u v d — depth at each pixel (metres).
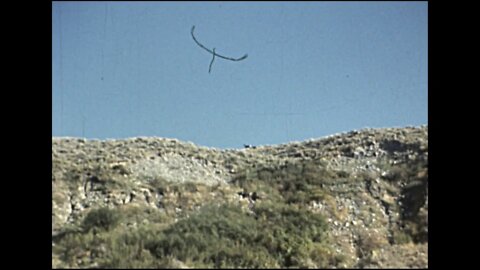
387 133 47.69
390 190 38.75
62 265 27.69
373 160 43.94
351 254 31.56
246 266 28.31
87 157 45.34
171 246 29.25
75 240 30.08
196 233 30.59
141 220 34.69
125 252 28.64
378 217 35.78
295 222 33.50
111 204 37.53
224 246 29.42
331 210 36.25
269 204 35.62
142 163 44.69
